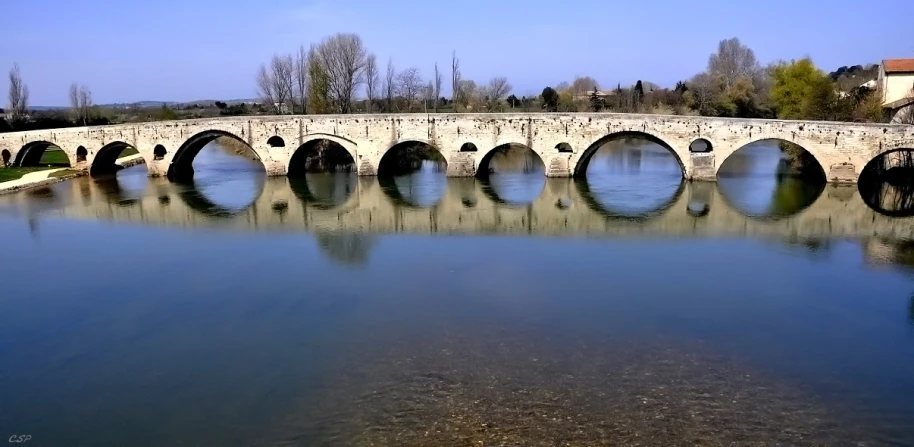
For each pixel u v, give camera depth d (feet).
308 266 99.50
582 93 488.85
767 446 47.73
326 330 71.82
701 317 74.69
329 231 126.62
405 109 323.37
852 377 59.31
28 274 98.37
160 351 67.82
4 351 69.26
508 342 67.05
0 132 256.73
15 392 59.62
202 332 72.84
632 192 169.68
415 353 64.64
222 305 81.87
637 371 59.98
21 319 78.95
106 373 63.00
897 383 58.13
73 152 221.46
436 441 48.42
